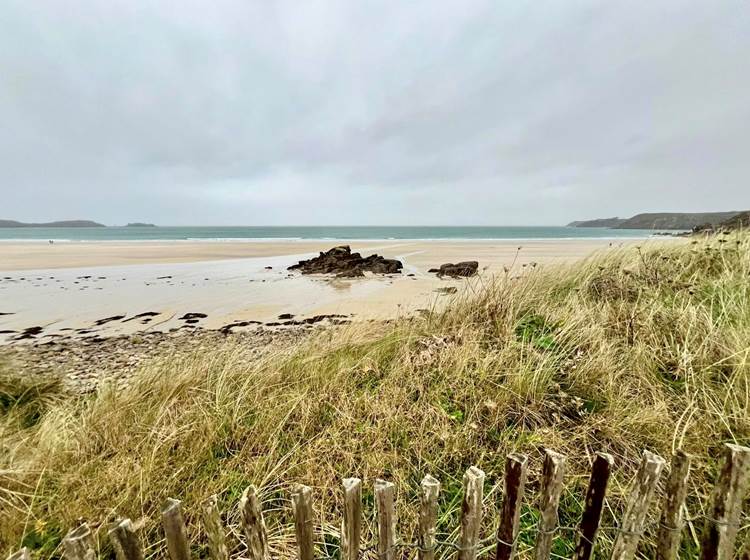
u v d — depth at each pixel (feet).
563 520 5.96
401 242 126.00
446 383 9.42
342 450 7.59
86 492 6.75
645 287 13.94
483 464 7.02
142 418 9.42
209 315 29.60
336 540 6.06
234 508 6.53
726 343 9.29
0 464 7.83
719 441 6.66
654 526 5.57
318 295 36.60
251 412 9.45
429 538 4.26
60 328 26.43
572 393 8.60
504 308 13.11
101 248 92.48
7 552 5.81
